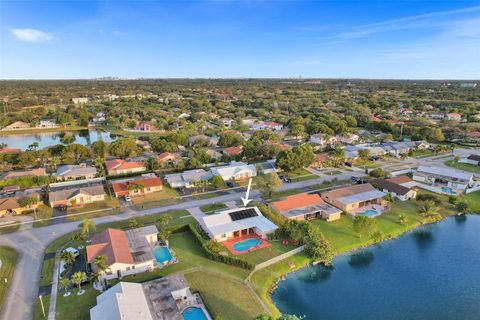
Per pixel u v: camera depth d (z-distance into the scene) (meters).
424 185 104.56
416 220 82.19
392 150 147.75
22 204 83.00
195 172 108.88
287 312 51.09
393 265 64.31
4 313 47.75
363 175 116.25
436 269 63.44
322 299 54.41
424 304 53.88
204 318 47.91
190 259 62.88
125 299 45.50
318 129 181.00
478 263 65.75
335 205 87.69
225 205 88.81
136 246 63.12
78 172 112.81
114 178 110.06
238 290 54.16
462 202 88.62
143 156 139.38
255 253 65.50
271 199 93.25
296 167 111.94
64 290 53.12
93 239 64.69
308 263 63.78
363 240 72.31
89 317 47.06
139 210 85.69
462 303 54.38
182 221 79.00
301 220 74.00
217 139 171.50
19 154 123.75
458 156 135.75
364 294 55.97
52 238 70.62
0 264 58.38
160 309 46.16
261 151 135.50
